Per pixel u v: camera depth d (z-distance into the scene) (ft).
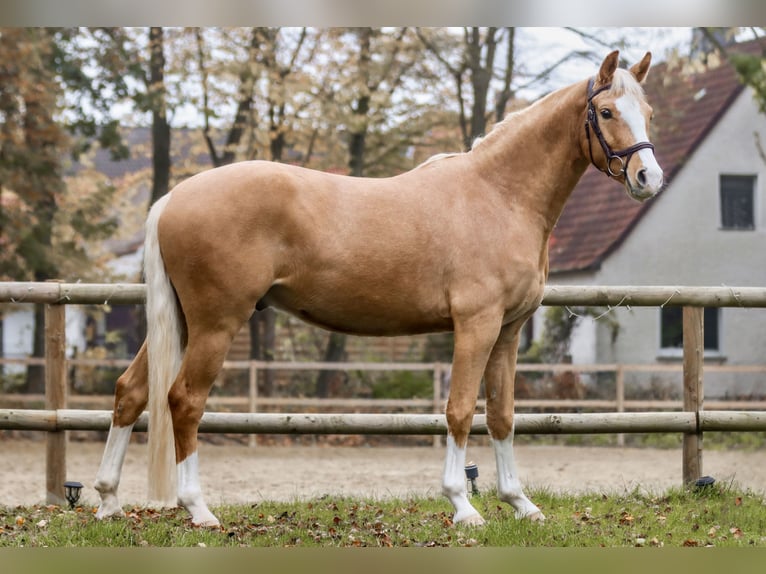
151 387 16.70
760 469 37.22
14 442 45.62
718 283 63.26
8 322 83.97
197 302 16.49
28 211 54.54
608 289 22.09
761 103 53.06
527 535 16.63
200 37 51.49
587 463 38.60
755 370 46.78
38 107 53.62
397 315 17.24
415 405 45.52
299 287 16.83
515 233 17.43
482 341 17.03
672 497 21.52
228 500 25.59
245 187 16.44
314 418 21.43
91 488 27.89
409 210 17.08
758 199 63.67
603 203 66.08
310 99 53.06
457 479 17.16
